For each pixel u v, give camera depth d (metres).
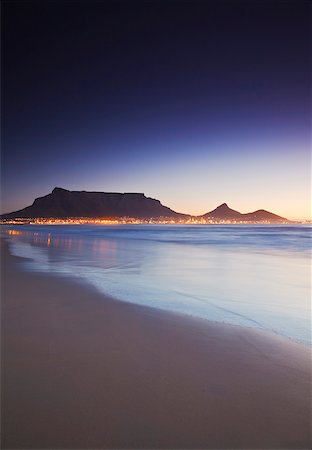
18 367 4.60
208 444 3.14
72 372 4.46
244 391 4.04
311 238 54.91
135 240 44.69
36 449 3.06
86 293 9.74
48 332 6.11
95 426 3.35
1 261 17.89
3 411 3.57
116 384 4.15
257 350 5.43
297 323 7.23
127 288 10.88
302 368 4.73
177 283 12.30
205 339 5.95
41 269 14.95
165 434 3.25
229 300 9.61
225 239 50.84
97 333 6.11
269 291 11.08
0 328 6.30
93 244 34.59
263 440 3.20
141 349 5.36
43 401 3.76
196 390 4.04
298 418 3.51
